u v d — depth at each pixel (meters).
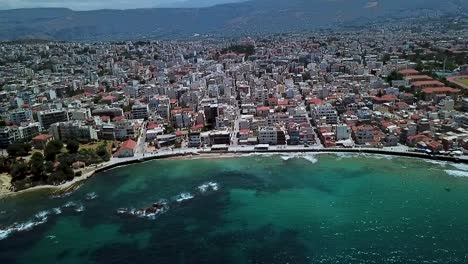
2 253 175.88
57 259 169.88
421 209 197.25
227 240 178.75
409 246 167.50
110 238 184.50
